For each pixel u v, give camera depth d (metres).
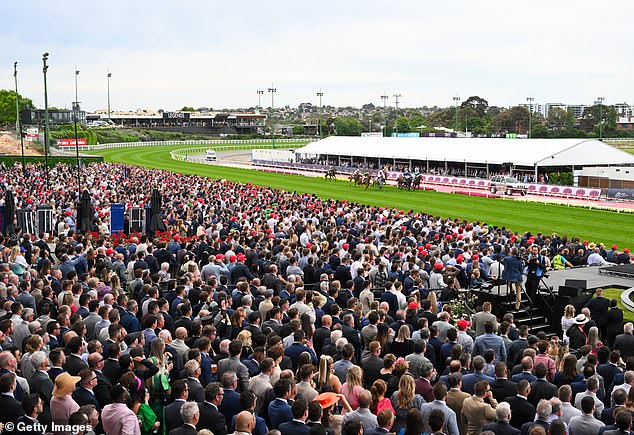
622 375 12.13
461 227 32.62
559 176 70.00
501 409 9.53
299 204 42.09
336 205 42.53
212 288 17.09
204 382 11.62
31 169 79.62
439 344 13.58
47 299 15.47
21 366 11.51
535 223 46.66
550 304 21.55
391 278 19.27
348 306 16.55
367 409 9.55
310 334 14.33
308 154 106.06
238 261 21.12
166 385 10.42
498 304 21.42
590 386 10.87
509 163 74.12
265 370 11.06
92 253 22.38
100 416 10.30
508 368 13.45
